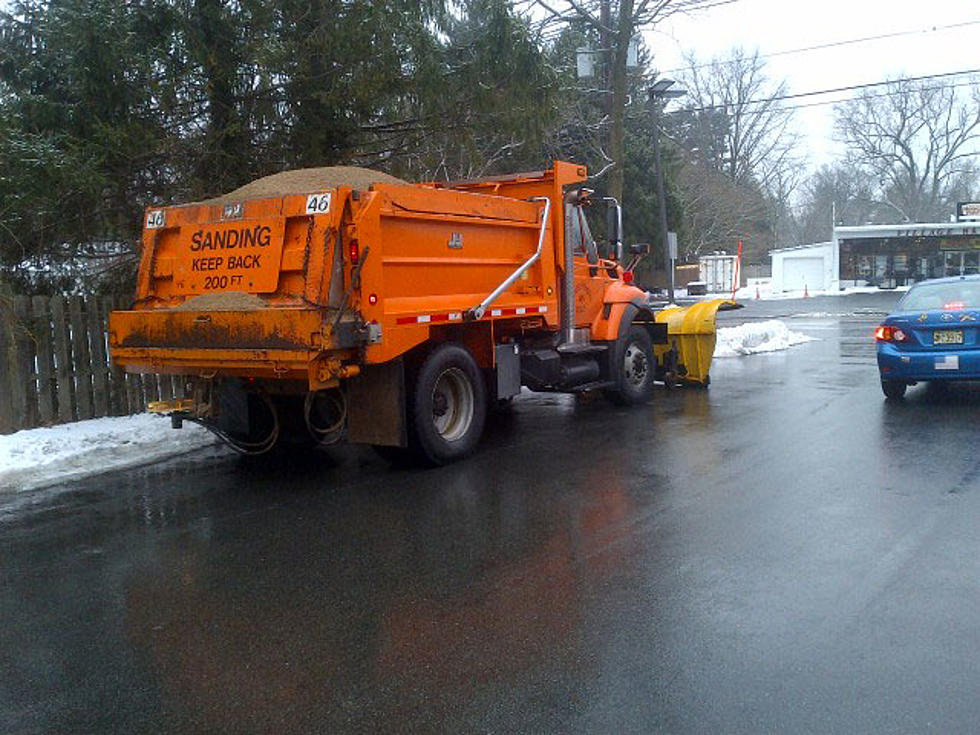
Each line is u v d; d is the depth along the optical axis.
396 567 5.55
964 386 12.73
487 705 3.77
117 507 7.18
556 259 10.12
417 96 11.84
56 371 9.86
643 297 11.88
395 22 10.88
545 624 4.59
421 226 8.01
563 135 23.73
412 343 7.77
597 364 11.09
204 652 4.38
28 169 8.93
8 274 10.56
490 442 9.52
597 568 5.41
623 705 3.73
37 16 9.91
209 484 7.95
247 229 7.56
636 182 38.38
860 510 6.47
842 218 89.38
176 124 10.87
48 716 3.79
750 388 13.17
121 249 11.53
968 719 3.54
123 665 4.27
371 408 7.94
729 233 58.78
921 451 8.38
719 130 63.25
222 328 7.43
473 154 12.80
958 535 5.83
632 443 9.23
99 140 9.77
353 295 7.25
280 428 9.03
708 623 4.54
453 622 4.66
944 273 47.47
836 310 34.38
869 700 3.70
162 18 10.10
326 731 3.60
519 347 9.77
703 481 7.48
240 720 3.71
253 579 5.41
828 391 12.59
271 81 10.95
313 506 7.09
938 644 4.22
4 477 7.99
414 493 7.40
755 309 36.53
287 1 10.80
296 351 7.03
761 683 3.88
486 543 5.98
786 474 7.62
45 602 5.11
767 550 5.64
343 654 4.30
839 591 4.91
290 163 11.74
